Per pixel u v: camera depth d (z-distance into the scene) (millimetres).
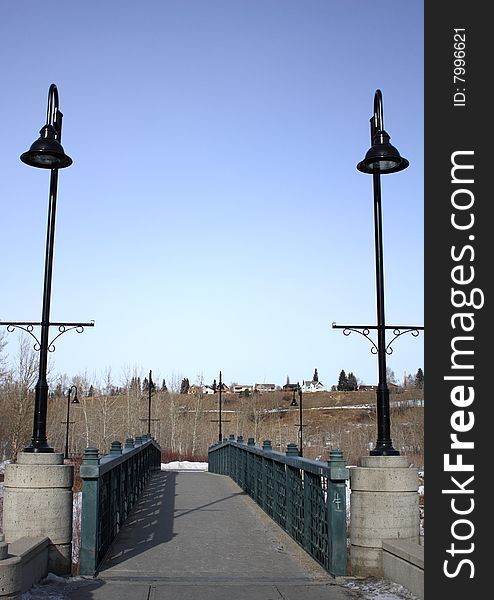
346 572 6867
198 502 13422
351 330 7355
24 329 7219
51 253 7465
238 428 61281
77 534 9977
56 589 6168
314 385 125500
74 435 55500
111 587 6402
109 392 61156
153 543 8820
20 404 41969
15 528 6574
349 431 52844
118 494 9594
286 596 6125
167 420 60031
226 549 8445
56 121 7754
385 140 7664
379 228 7664
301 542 8562
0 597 4566
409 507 6836
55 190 7641
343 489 6988
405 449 42094
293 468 9266
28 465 6676
